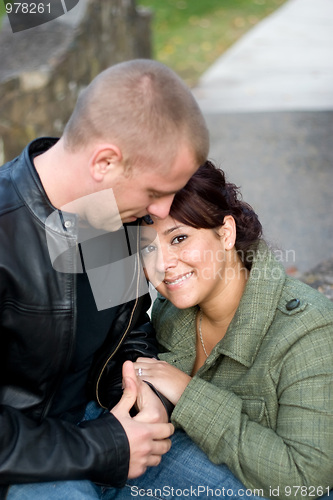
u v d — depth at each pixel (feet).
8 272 5.30
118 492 6.19
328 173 19.08
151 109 5.05
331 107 24.52
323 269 11.34
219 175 6.38
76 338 6.30
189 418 6.06
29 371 5.74
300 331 5.94
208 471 6.12
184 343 7.13
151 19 27.02
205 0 45.93
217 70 30.68
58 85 17.15
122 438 5.60
